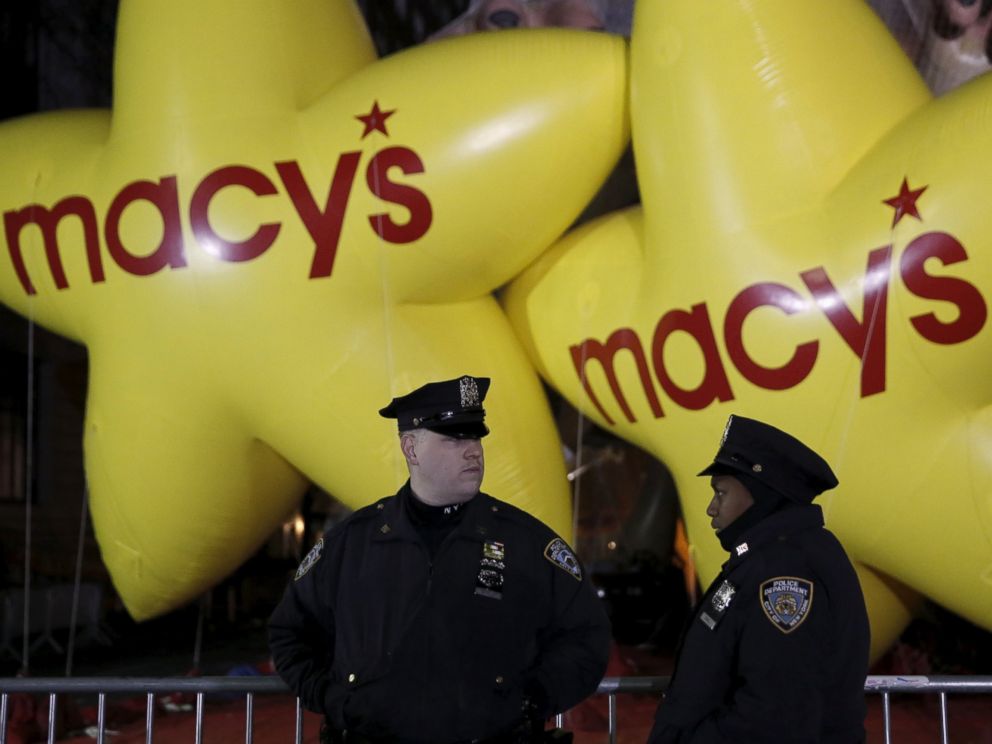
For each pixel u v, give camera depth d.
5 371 10.70
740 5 4.22
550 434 4.89
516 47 4.58
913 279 3.85
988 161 3.77
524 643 2.14
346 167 4.52
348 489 4.74
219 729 4.97
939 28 6.36
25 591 7.78
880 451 3.98
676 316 4.30
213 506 4.95
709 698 2.09
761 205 4.16
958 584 4.02
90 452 5.06
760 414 4.13
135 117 4.84
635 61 4.43
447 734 2.07
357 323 4.57
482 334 4.80
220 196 4.59
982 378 3.85
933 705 5.09
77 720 4.97
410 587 2.12
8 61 9.96
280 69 4.79
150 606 5.27
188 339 4.64
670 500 8.81
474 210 4.47
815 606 2.04
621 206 6.84
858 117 4.20
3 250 5.14
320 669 2.25
